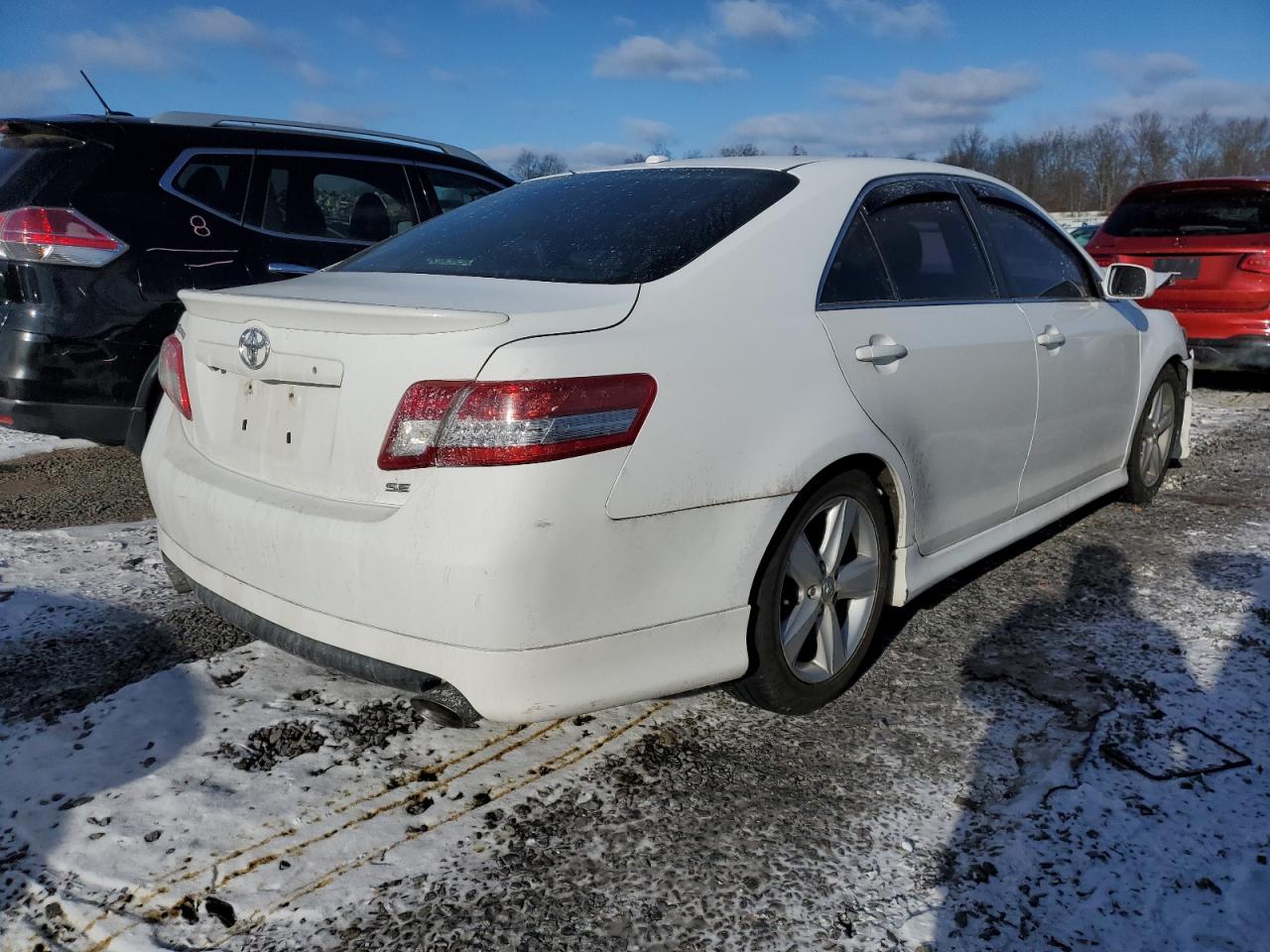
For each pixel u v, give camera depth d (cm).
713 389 229
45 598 343
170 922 194
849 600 283
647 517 216
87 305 421
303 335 226
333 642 221
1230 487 513
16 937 190
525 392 200
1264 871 210
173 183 452
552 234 279
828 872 211
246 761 247
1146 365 438
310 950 188
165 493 264
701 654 234
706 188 291
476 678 205
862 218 296
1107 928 195
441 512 202
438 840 220
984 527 340
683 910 200
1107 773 245
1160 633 328
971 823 227
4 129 427
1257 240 732
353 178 524
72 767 242
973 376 311
